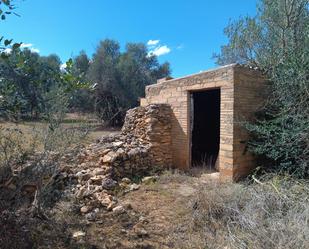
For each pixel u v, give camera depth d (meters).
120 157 8.73
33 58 3.83
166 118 10.34
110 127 24.00
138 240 5.07
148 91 11.97
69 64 4.07
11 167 5.02
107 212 6.17
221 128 8.60
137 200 6.98
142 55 32.31
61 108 4.93
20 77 3.76
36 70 3.83
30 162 5.28
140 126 10.31
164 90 10.98
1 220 4.63
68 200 6.70
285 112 7.51
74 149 7.47
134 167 9.00
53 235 5.01
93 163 8.79
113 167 8.49
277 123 7.84
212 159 11.26
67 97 5.05
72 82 4.10
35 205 5.46
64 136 5.71
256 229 4.81
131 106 26.69
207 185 7.21
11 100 3.75
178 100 10.22
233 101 8.21
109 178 8.01
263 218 5.22
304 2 9.87
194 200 6.37
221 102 8.60
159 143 9.95
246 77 8.52
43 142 5.39
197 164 10.80
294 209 5.27
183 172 9.62
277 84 7.91
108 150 9.09
